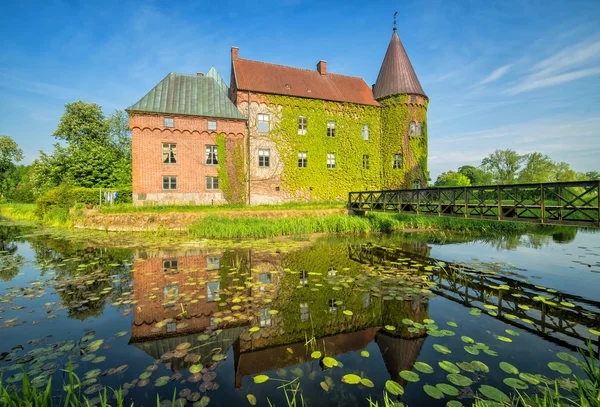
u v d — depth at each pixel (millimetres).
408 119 24750
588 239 13039
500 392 2818
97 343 3859
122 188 22219
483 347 3740
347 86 26594
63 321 4570
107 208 16797
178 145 19328
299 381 3176
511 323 4562
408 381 3096
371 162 25547
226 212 15695
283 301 5469
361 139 25156
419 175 25016
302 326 4504
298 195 23172
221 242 11461
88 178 25672
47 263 8258
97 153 27031
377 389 3020
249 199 21594
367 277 6996
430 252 10078
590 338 4055
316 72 26656
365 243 11664
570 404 2680
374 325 4539
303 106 23266
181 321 4598
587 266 7984
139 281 6621
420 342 3977
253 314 4891
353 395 2920
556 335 4148
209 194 20141
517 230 15859
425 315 4875
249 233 13109
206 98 20766
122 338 4047
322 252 9875
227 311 4992
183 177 19438
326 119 24078
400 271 7520
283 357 3656
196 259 8781
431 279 6875
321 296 5727
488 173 61781
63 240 11867
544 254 9727
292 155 22984
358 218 15867
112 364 3404
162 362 3482
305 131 23547
